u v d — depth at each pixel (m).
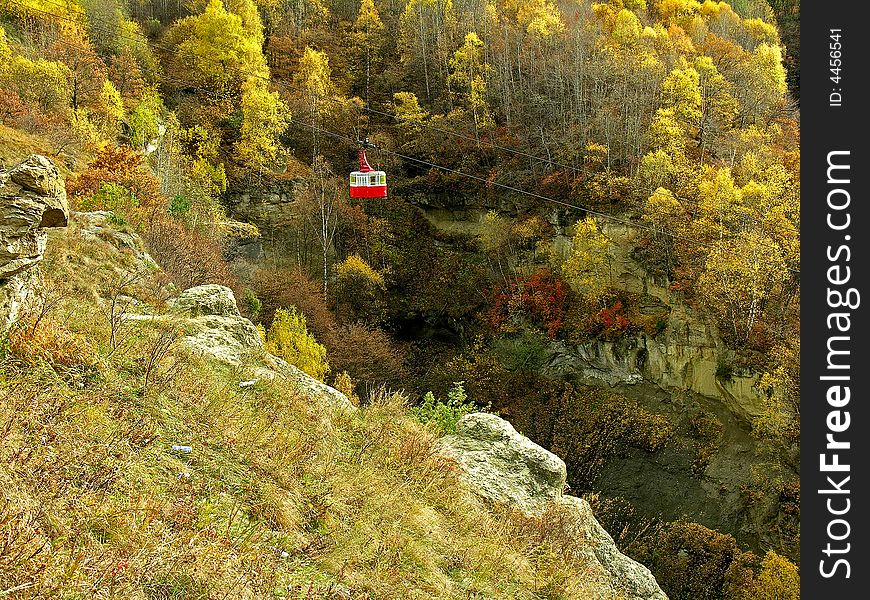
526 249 47.88
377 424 11.07
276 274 42.53
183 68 56.72
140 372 8.45
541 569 9.18
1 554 4.28
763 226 33.78
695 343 36.94
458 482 10.61
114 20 54.81
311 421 9.79
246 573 5.66
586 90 51.62
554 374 42.78
